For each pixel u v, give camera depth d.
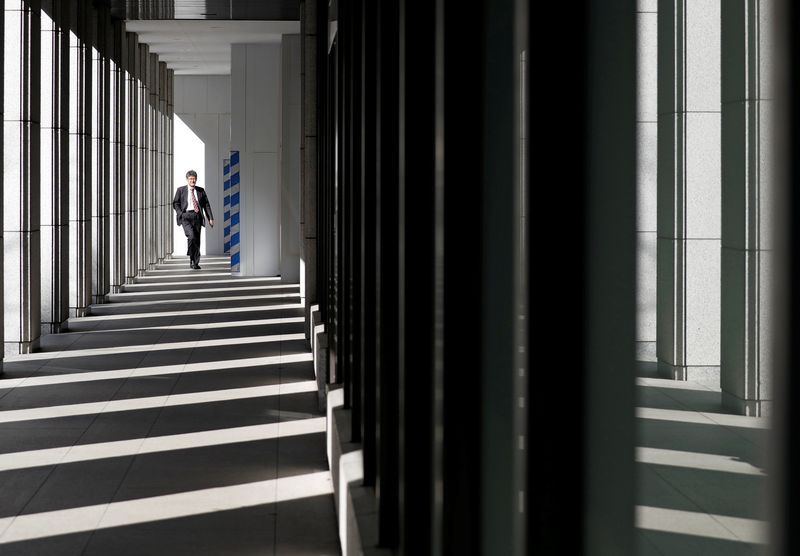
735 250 7.68
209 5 18.84
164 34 23.02
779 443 0.92
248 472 6.80
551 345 1.80
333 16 10.16
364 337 5.11
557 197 1.78
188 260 31.09
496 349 2.67
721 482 5.39
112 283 20.42
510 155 2.59
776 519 0.92
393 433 4.14
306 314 13.84
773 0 0.91
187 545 5.26
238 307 17.80
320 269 12.68
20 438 7.83
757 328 7.30
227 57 27.75
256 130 24.12
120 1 18.14
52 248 14.05
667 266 9.51
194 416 8.70
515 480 2.63
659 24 9.66
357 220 6.05
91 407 9.07
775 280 0.92
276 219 24.34
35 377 10.65
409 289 3.51
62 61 13.84
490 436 2.64
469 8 2.62
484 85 2.60
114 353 12.41
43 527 5.57
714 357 9.32
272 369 11.27
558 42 1.75
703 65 9.49
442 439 2.69
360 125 6.25
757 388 7.37
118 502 6.07
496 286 2.64
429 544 3.48
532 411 1.80
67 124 14.28
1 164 10.41
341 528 5.18
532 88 1.75
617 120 1.73
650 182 10.03
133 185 23.16
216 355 12.30
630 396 1.69
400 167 3.56
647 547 4.43
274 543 5.29
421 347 3.51
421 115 3.52
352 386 5.84
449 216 2.68
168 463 7.04
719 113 9.46
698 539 4.43
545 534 1.81
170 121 31.78
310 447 7.55
